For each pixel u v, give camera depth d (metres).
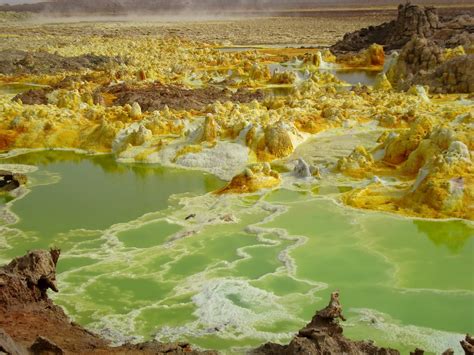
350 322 15.99
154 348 13.41
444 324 15.84
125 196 26.38
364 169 27.55
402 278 18.39
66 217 23.97
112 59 72.81
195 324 16.03
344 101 41.75
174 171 29.83
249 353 13.73
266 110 39.16
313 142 33.56
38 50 85.12
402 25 79.81
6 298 14.64
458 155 23.91
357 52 78.56
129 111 37.72
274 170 28.42
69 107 41.41
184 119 35.41
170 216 23.77
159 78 58.88
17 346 11.59
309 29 131.75
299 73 64.81
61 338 13.66
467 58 46.69
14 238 22.05
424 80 48.62
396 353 12.77
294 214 23.36
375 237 21.20
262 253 20.28
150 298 17.52
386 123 36.47
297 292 17.66
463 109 36.97
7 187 27.66
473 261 19.44
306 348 12.44
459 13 126.38
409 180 26.08
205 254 20.30
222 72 67.38
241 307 16.84
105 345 13.85
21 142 35.06
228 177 28.42
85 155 33.50
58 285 18.39
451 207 22.64
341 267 19.12
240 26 152.88
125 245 21.20
